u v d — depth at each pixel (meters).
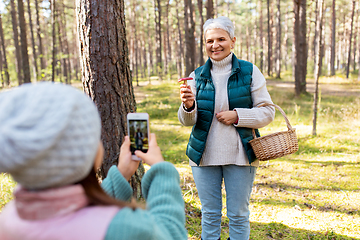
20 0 12.13
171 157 5.50
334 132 6.88
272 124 8.17
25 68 12.48
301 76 14.46
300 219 2.99
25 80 12.50
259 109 1.97
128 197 1.01
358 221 2.92
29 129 0.53
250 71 2.04
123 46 2.21
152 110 11.53
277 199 3.51
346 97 13.67
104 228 0.61
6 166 0.53
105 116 2.17
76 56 36.19
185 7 16.89
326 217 3.02
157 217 0.78
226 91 2.05
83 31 2.11
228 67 2.10
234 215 2.06
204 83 2.09
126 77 2.26
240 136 2.00
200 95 2.08
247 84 2.02
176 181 0.90
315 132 6.68
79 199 0.65
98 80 2.13
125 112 2.24
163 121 9.85
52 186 0.61
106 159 2.20
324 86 19.53
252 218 3.04
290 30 38.81
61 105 0.56
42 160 0.54
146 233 0.63
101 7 2.07
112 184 0.99
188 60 17.03
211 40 2.03
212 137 2.05
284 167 4.77
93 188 0.69
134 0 33.66
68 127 0.56
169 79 27.34
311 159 5.17
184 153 5.80
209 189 2.11
